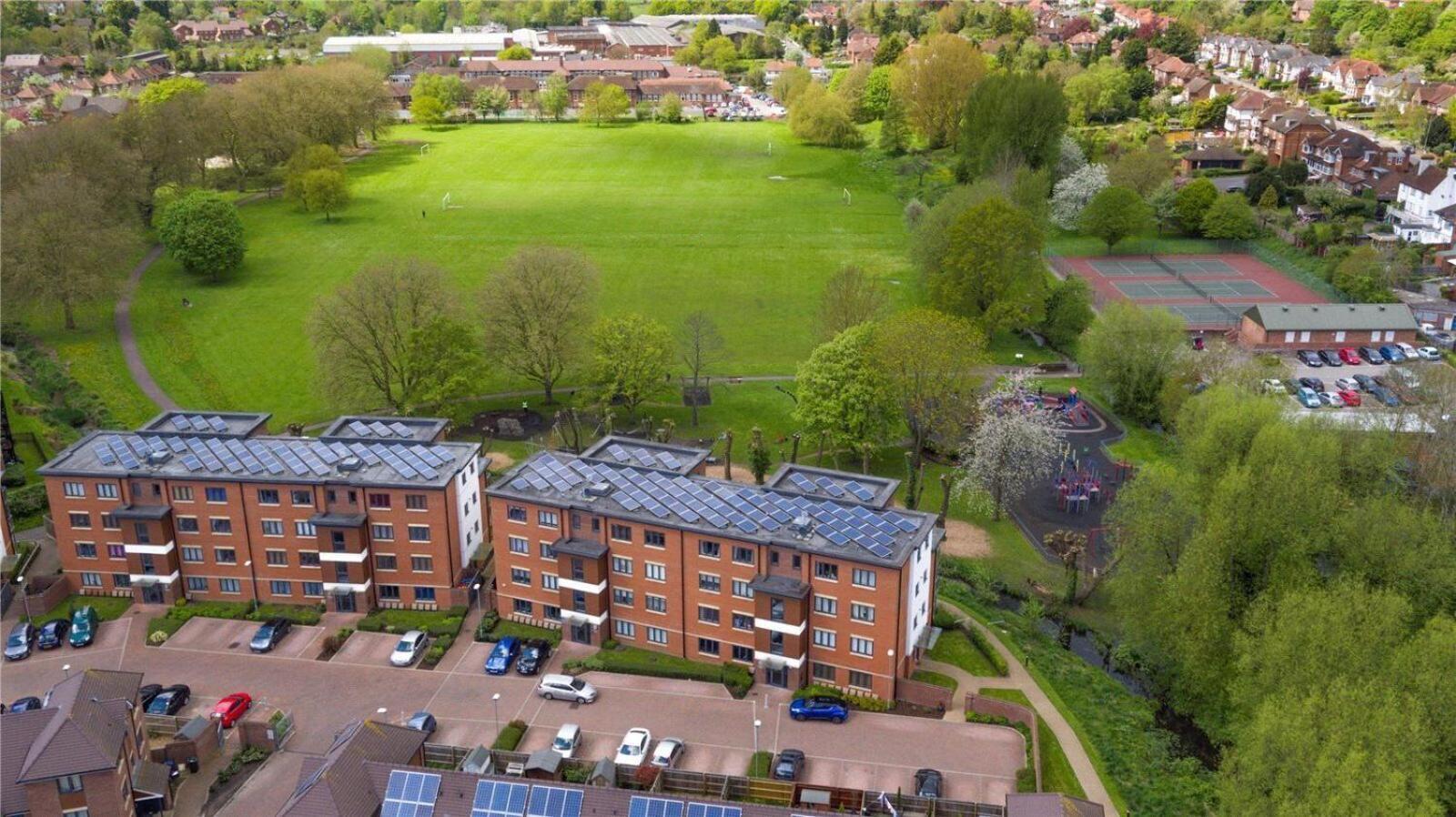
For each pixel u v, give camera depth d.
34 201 186.50
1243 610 107.12
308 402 163.75
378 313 156.12
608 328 157.00
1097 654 113.94
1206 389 153.88
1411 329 190.50
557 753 87.12
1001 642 107.69
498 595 110.44
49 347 180.88
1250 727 86.69
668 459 114.69
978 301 189.12
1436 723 86.25
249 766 88.75
